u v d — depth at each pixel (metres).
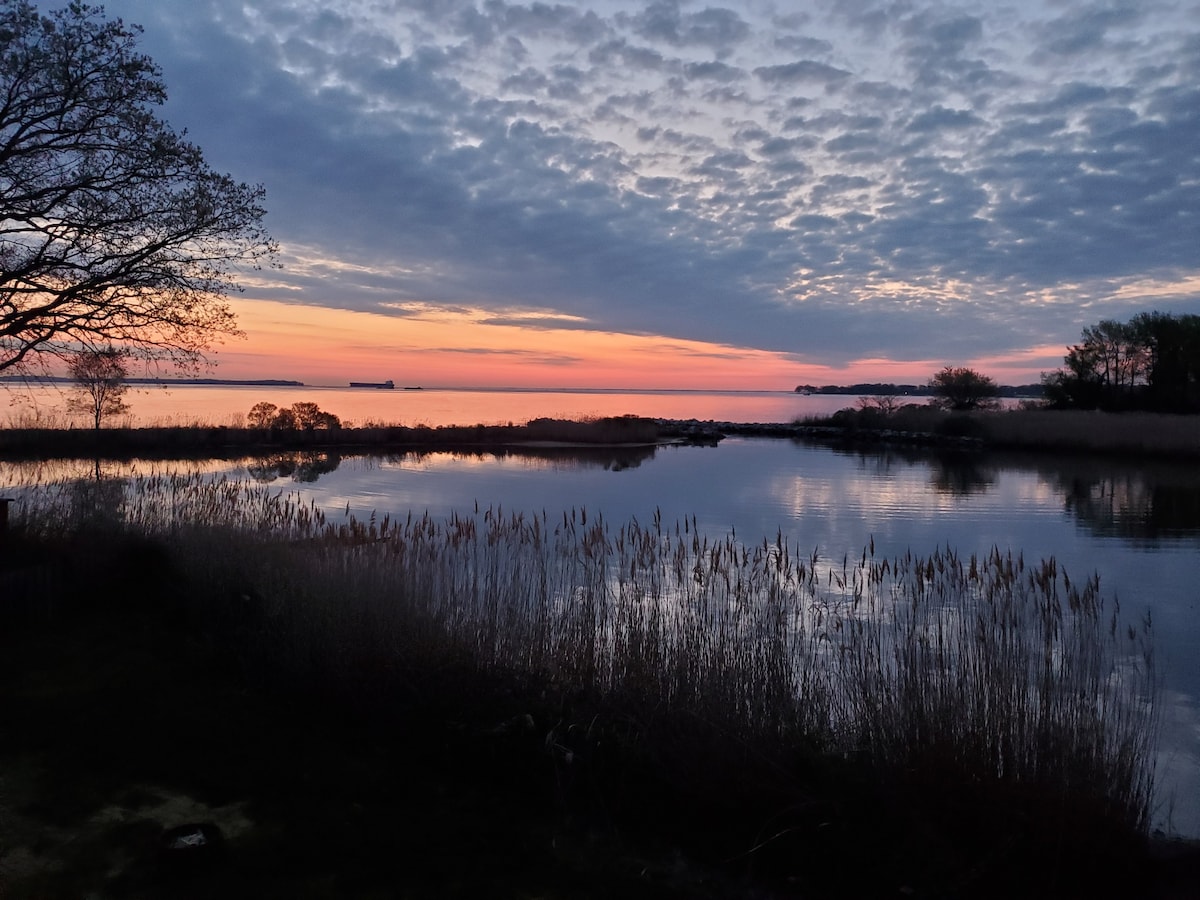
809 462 32.12
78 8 7.59
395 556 6.64
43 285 8.27
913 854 3.74
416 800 4.07
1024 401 62.16
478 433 40.28
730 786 4.23
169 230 8.59
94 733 4.55
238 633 6.30
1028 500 20.44
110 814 3.65
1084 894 3.66
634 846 3.83
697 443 43.97
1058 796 3.85
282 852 3.43
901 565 11.37
